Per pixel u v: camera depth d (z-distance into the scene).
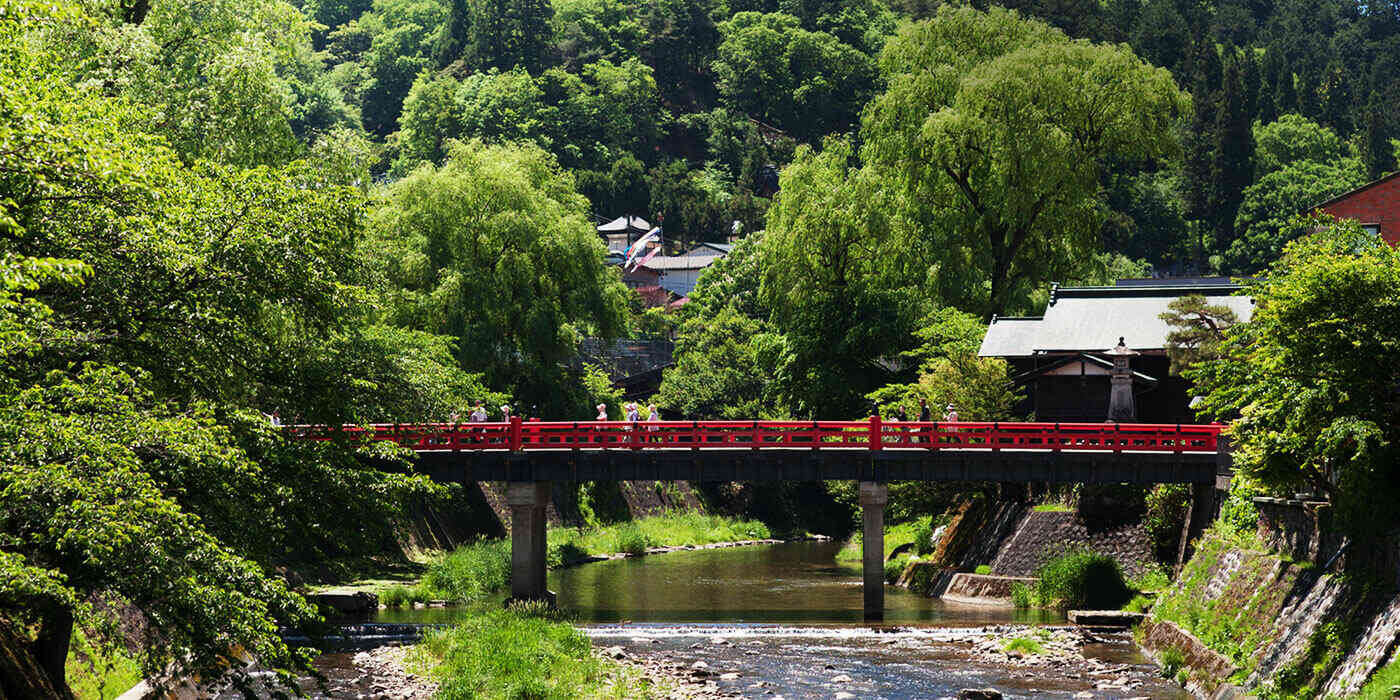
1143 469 36.97
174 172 18.17
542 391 56.84
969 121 55.72
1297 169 138.12
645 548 63.22
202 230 18.00
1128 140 58.50
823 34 171.12
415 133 134.00
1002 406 45.88
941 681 27.17
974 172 59.12
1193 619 28.83
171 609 14.75
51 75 16.94
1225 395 24.81
